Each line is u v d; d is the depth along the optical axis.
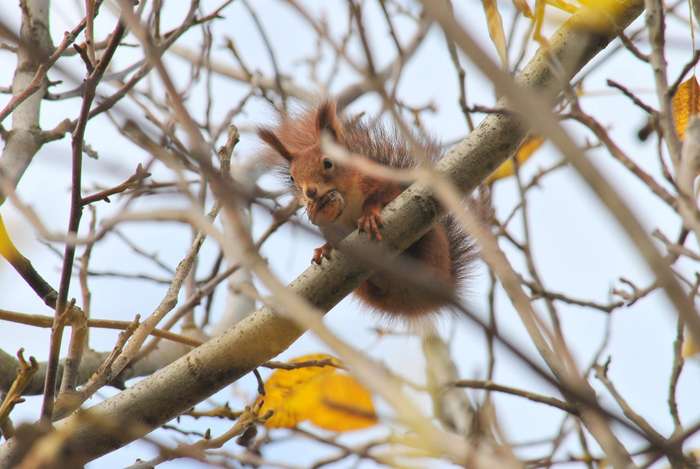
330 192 6.68
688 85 6.46
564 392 5.61
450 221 6.82
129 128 6.38
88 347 6.77
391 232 6.55
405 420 5.98
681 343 6.46
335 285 6.55
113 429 6.37
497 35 6.47
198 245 6.52
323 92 6.89
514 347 5.30
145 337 6.50
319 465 6.54
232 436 6.54
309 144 6.82
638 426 6.44
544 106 5.64
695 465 6.31
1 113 6.54
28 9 6.70
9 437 6.44
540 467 6.55
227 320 6.89
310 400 6.63
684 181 6.31
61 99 6.70
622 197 5.46
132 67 6.75
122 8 6.18
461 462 6.31
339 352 5.62
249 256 5.99
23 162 6.63
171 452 6.33
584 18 6.53
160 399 6.55
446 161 6.55
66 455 6.50
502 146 6.55
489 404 6.50
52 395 6.44
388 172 6.23
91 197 6.45
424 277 5.66
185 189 6.30
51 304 6.54
